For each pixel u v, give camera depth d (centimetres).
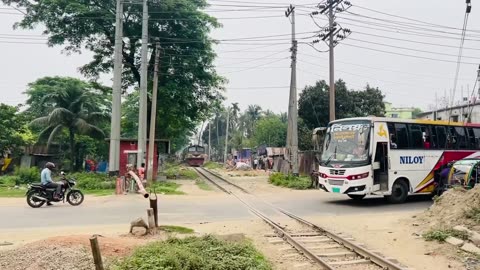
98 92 4134
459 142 2003
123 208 1652
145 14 2591
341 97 4506
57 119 3475
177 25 3456
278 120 6956
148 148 2862
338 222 1314
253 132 8119
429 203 1809
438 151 1917
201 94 3750
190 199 1980
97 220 1359
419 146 1861
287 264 843
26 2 3145
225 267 724
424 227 1143
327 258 889
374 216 1435
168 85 3416
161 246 783
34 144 3703
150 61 3491
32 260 760
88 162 4025
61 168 3816
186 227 1207
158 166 3525
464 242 959
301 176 2856
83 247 805
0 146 3478
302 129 4438
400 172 1789
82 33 3344
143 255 730
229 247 832
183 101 3591
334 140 1839
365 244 1009
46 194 1691
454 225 1062
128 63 3544
